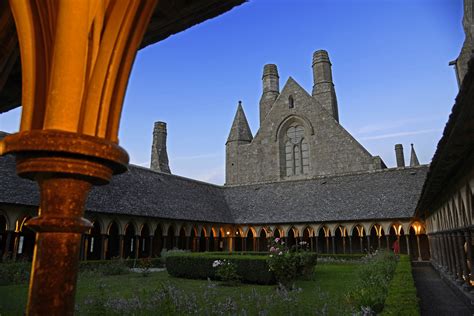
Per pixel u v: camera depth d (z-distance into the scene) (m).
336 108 41.97
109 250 26.77
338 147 34.44
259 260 14.33
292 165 37.34
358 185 29.22
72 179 1.83
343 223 26.44
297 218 28.22
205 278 16.02
